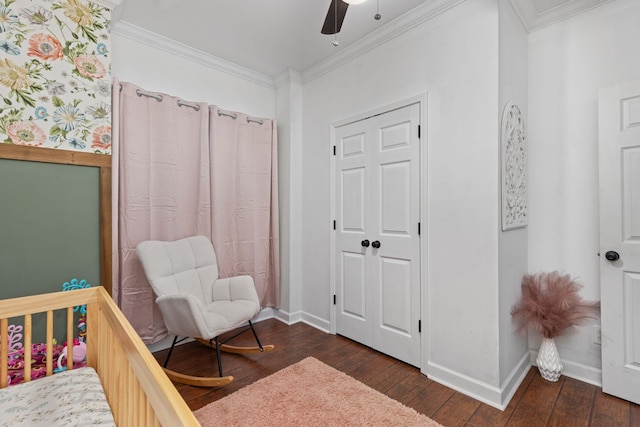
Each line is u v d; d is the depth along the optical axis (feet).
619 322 5.81
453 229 6.32
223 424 5.05
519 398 5.87
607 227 5.95
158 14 7.06
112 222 6.78
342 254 8.92
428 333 6.73
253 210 9.72
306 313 10.14
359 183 8.42
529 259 7.16
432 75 6.70
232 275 9.23
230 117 9.16
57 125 5.73
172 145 7.97
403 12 6.94
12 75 5.29
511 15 6.26
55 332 5.60
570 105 6.63
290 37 8.04
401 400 5.81
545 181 6.96
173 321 6.38
